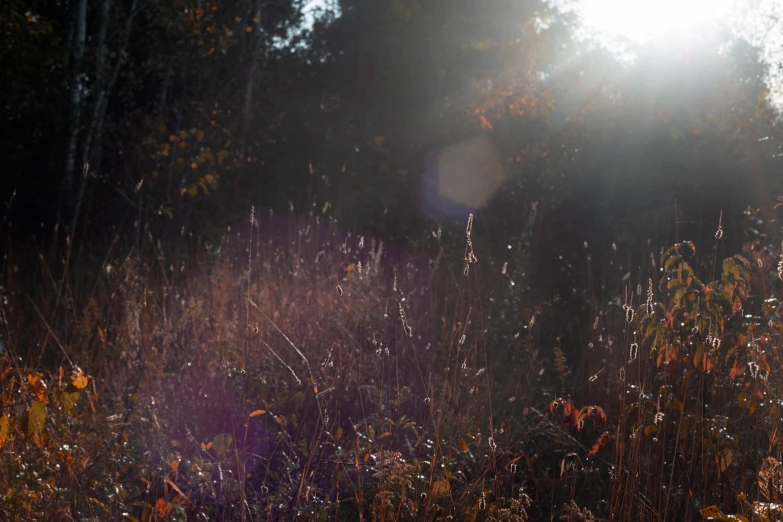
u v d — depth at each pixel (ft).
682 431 9.30
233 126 27.89
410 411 11.73
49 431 9.29
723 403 10.57
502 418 11.37
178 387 12.44
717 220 19.54
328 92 37.11
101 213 26.16
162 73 26.71
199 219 25.90
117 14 26.76
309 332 13.73
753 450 9.59
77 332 14.58
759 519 7.72
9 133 26.81
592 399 12.17
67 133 25.85
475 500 9.23
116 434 10.09
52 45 25.50
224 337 13.70
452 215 26.32
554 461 10.91
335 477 9.76
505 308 15.88
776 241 16.65
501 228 23.80
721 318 9.78
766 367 9.27
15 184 26.99
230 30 26.86
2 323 15.56
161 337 13.78
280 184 28.32
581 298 17.85
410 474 8.53
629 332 12.73
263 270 18.38
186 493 9.38
